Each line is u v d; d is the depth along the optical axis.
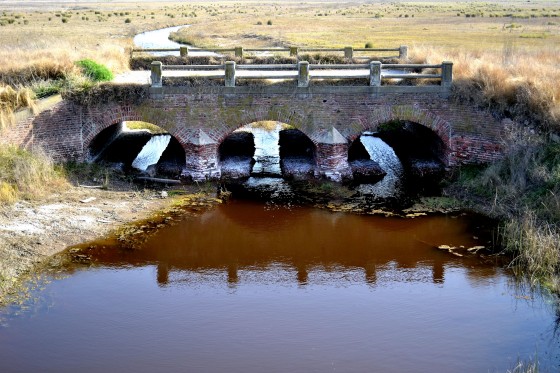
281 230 18.00
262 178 22.17
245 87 21.06
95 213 18.34
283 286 14.80
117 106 21.27
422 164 22.84
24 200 18.28
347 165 22.02
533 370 11.30
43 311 13.47
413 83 21.91
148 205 19.42
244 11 112.44
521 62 23.52
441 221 18.41
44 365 11.66
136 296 14.21
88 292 14.31
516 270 15.41
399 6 119.00
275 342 12.46
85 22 75.69
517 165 19.33
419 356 11.98
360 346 12.32
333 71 25.81
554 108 19.55
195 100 21.17
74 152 21.30
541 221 16.89
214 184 21.47
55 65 22.22
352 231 17.91
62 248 16.25
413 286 14.74
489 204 19.00
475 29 58.66
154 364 11.73
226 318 13.35
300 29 67.25
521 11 84.94
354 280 15.08
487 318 13.30
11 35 46.34
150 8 122.69
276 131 29.06
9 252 15.52
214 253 16.52
